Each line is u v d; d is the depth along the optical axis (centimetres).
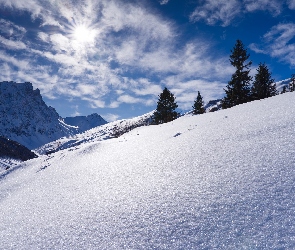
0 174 1456
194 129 1010
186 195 428
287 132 577
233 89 3362
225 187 414
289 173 392
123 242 346
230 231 304
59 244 390
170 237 327
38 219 533
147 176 600
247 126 750
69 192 680
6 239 473
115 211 450
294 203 318
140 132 1603
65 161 1204
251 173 434
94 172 814
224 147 627
